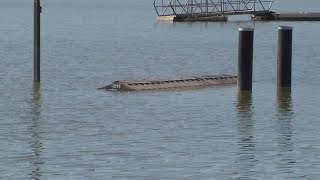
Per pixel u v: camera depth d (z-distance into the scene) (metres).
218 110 109.19
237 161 81.69
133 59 178.12
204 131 95.81
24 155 83.94
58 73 150.38
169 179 75.31
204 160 82.12
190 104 113.62
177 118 103.81
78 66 163.38
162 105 112.81
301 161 81.69
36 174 77.06
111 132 95.44
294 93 123.06
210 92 123.06
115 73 152.12
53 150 86.12
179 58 180.25
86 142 90.00
